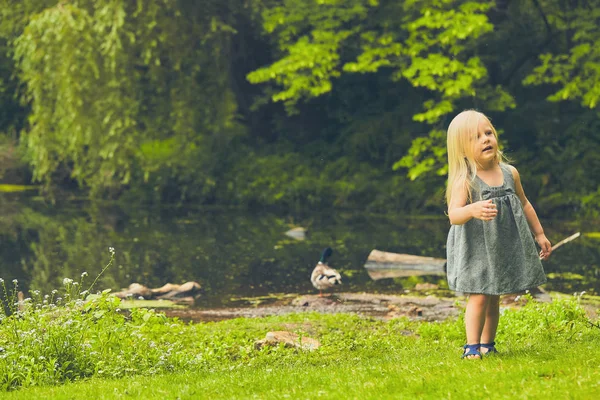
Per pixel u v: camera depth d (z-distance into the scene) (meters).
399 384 6.10
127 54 31.61
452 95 29.56
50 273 19.42
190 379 7.49
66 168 41.81
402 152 36.03
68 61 29.62
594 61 30.42
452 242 7.05
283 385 6.65
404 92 38.34
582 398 5.32
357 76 38.91
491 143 6.93
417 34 29.53
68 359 8.34
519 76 35.84
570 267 19.77
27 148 42.47
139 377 7.82
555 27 33.78
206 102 33.94
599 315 11.98
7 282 18.19
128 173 32.38
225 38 34.31
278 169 36.56
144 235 26.41
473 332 6.98
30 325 8.83
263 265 20.78
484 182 6.91
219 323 13.16
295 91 32.44
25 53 31.55
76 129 30.27
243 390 6.59
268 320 13.53
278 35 36.19
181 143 34.47
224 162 37.59
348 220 30.80
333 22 31.45
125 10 31.23
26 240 25.11
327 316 13.96
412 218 31.38
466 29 27.86
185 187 36.62
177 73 34.25
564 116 34.78
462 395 5.61
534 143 34.41
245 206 35.56
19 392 7.15
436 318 14.39
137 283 18.25
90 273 19.48
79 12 30.16
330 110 39.62
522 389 5.64
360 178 35.06
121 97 31.42
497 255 6.79
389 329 12.49
